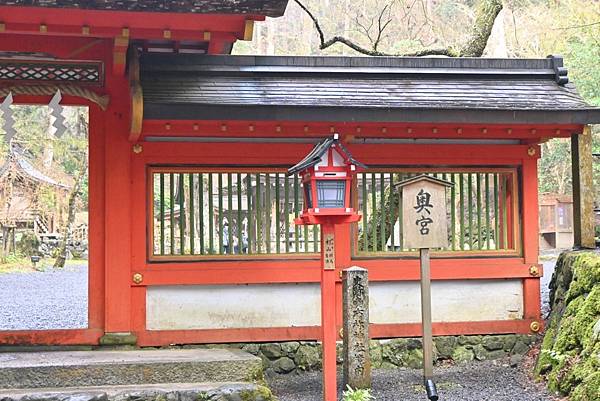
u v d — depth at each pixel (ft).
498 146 28.14
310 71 27.17
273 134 26.20
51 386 20.72
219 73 26.40
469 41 43.06
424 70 28.14
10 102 24.02
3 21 21.58
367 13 77.30
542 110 25.73
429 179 23.89
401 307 27.68
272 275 26.58
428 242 23.76
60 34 22.45
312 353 26.94
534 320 28.22
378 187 32.63
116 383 21.03
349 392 22.36
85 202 97.71
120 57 23.81
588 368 21.91
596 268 24.40
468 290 28.14
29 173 90.79
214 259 26.40
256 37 96.02
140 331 25.85
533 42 69.92
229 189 26.76
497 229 28.71
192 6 21.38
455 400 23.20
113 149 25.82
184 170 26.30
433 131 26.66
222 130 25.43
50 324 43.11
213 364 21.58
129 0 20.98
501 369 26.86
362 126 25.82
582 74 59.98
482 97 26.84
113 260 25.72
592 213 28.55
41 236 95.86
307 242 27.07
